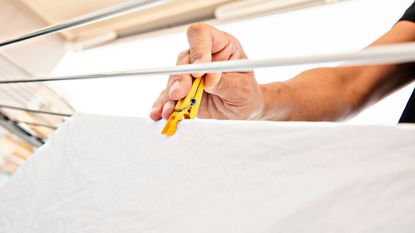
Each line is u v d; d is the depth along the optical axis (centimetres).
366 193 18
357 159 19
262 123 24
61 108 137
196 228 21
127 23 191
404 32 51
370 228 17
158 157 28
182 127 28
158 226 23
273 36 131
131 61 175
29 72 168
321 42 119
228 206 21
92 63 194
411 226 16
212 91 36
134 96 140
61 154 36
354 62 16
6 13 175
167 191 25
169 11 174
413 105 42
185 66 24
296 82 52
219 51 41
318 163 20
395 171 18
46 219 30
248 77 40
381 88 54
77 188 31
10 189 36
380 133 19
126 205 26
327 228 18
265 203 20
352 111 52
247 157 23
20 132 104
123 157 30
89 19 31
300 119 49
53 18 192
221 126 26
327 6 124
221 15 151
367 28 113
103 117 37
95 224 26
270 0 136
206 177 24
